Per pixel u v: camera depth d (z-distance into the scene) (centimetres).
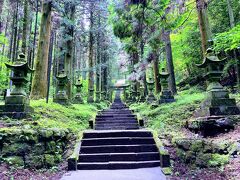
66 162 584
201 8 872
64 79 1216
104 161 596
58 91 1209
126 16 887
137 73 1280
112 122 1095
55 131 605
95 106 1852
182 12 848
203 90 1515
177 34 1502
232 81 1408
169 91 1222
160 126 870
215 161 464
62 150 621
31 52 1917
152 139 685
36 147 537
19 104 688
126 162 574
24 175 474
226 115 625
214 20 1355
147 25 870
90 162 590
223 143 499
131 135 723
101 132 725
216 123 588
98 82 2691
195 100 1003
